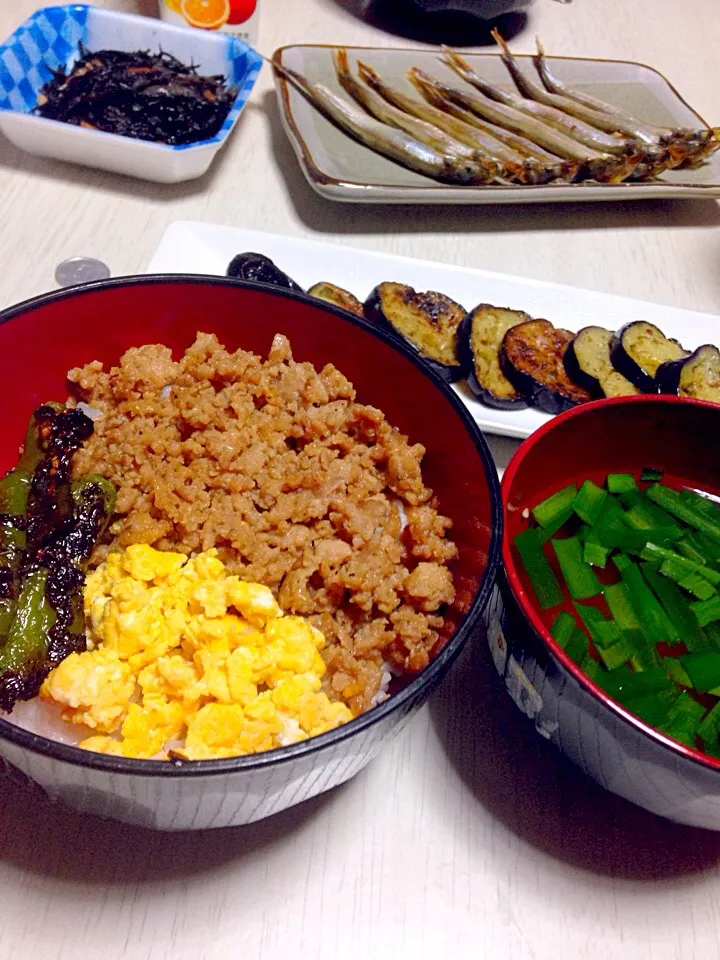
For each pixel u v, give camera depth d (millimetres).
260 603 203
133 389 237
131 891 195
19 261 328
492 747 226
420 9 497
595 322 352
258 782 158
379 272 345
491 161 399
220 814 171
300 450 249
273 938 193
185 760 154
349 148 403
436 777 220
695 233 417
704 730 223
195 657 201
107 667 192
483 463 214
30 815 201
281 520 225
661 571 252
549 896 205
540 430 243
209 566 206
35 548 208
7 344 218
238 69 407
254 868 201
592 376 321
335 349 248
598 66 489
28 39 379
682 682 235
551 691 198
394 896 201
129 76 394
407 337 321
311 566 219
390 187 370
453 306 338
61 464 223
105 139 342
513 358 316
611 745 192
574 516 267
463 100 451
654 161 420
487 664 239
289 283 320
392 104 436
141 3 476
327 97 407
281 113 405
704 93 522
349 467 235
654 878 211
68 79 388
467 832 212
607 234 407
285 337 247
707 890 211
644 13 586
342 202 379
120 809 169
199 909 195
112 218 355
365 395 254
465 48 505
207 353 246
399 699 166
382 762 220
